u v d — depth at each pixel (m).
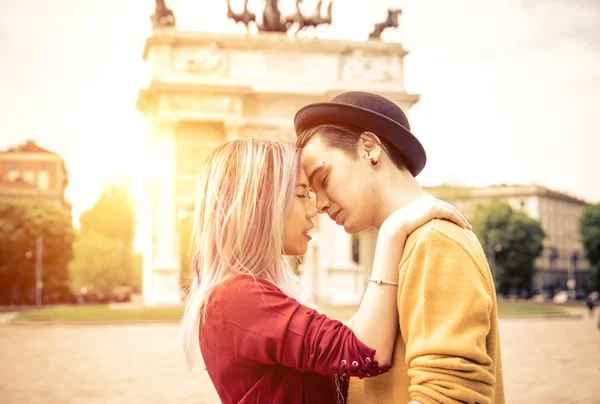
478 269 2.36
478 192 155.00
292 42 63.81
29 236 96.12
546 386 15.65
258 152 2.71
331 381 2.71
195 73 62.78
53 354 24.33
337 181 2.71
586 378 16.84
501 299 111.88
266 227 2.67
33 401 14.12
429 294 2.32
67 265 101.25
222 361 2.58
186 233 63.53
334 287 63.09
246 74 63.78
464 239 2.41
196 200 2.82
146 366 20.27
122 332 36.22
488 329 2.31
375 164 2.70
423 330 2.30
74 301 100.12
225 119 61.84
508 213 114.69
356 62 64.62
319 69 64.56
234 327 2.51
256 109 64.12
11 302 96.31
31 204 99.25
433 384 2.21
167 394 14.88
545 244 151.75
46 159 122.19
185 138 62.81
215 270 2.69
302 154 2.77
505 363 20.38
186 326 2.71
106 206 132.62
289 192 2.69
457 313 2.27
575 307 82.56
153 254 63.53
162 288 60.28
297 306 2.53
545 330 36.31
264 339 2.46
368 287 2.53
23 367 20.27
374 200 2.72
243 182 2.67
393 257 2.49
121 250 125.44
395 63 65.25
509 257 112.31
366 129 2.69
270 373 2.54
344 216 2.76
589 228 106.12
